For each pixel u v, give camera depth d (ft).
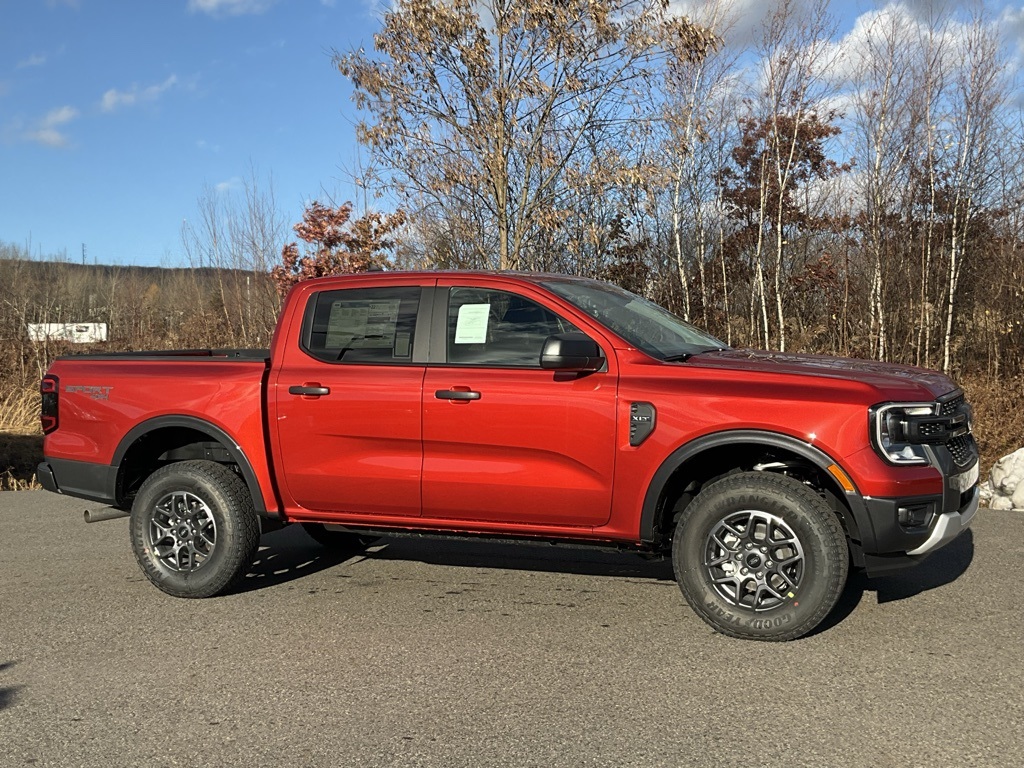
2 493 31.50
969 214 53.26
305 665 13.85
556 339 14.61
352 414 16.40
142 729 11.64
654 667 13.43
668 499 15.44
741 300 56.24
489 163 43.50
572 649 14.30
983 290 55.36
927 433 13.89
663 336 16.71
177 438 18.98
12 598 17.92
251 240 63.77
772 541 14.33
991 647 13.99
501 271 17.02
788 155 53.98
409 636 15.12
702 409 14.47
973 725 11.23
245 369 17.49
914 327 52.65
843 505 14.38
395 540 22.36
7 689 13.11
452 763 10.53
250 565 17.76
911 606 16.11
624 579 18.42
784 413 14.08
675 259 55.01
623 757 10.57
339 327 17.17
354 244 48.91
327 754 10.84
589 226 44.86
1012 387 44.88
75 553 21.79
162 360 18.28
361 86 43.47
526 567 19.49
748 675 13.03
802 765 10.27
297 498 17.16
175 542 17.69
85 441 18.47
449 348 16.28
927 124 51.47
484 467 15.70
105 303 76.74
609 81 42.93
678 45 42.50
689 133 51.47
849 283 53.72
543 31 41.91
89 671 13.76
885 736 10.96
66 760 10.80
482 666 13.65
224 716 12.00
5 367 56.59
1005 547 20.20
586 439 15.05
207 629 15.71
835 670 13.15
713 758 10.48
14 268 85.87
